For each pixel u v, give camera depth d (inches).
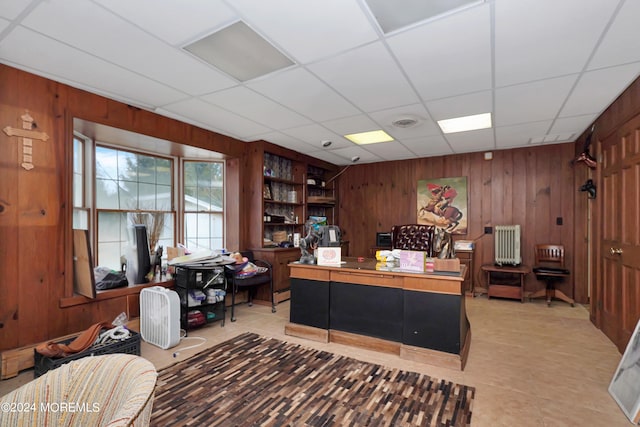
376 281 114.9
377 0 66.0
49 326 103.9
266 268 172.6
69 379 41.6
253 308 171.5
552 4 66.6
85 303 113.0
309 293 127.2
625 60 89.8
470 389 88.2
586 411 78.7
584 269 179.3
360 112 134.4
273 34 78.5
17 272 97.7
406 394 85.6
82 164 134.2
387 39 80.3
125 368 41.4
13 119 96.7
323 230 133.3
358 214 249.8
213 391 86.6
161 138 138.1
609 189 126.9
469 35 78.2
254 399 82.9
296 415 76.3
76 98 110.7
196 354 110.7
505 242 192.1
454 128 157.5
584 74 98.7
